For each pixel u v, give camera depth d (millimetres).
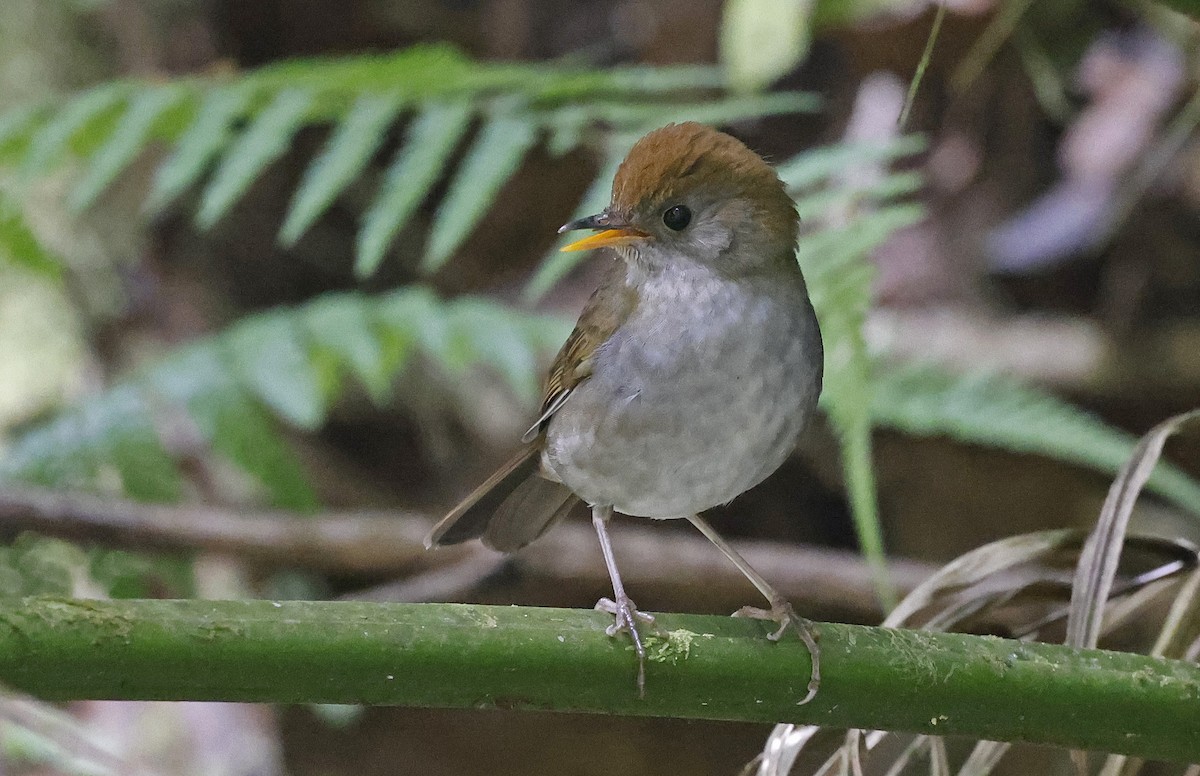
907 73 12398
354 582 12461
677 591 10727
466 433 13234
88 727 10172
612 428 6656
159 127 9539
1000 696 4531
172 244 13445
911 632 4660
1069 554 5480
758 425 6602
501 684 4375
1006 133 12789
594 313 6820
